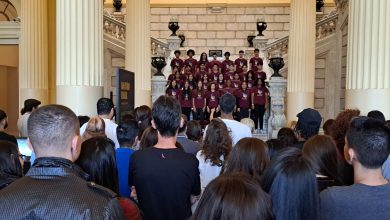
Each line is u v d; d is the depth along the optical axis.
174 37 16.19
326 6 19.56
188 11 20.42
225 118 4.92
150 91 11.82
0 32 13.83
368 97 5.89
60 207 1.62
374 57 5.85
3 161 2.72
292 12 12.12
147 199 2.92
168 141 3.09
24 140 4.87
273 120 11.92
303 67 11.95
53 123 1.78
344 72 14.12
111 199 1.69
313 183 1.99
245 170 2.58
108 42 15.06
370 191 1.96
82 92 6.19
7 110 15.73
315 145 2.71
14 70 15.62
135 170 2.98
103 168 2.52
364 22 5.91
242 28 20.22
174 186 2.91
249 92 12.80
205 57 14.16
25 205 1.62
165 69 15.16
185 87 12.97
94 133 3.68
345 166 2.75
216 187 1.45
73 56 6.17
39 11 11.81
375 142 1.99
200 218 1.44
